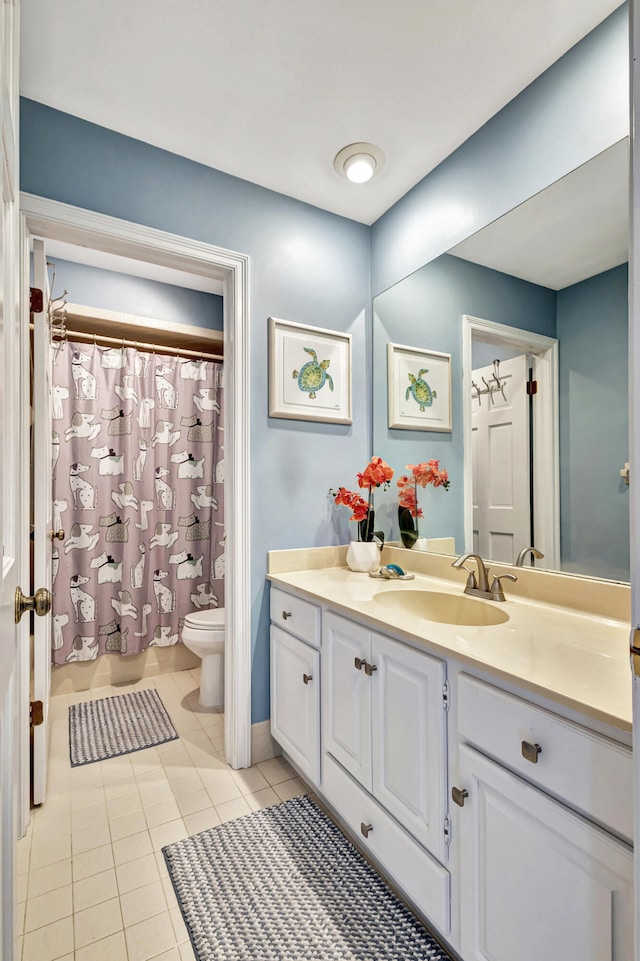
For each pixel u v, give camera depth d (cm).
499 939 94
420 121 168
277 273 207
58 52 141
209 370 316
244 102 160
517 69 147
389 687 129
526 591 156
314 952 115
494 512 170
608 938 75
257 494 200
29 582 166
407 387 210
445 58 143
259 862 143
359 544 205
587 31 135
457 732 107
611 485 134
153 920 124
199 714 242
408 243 208
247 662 196
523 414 159
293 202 212
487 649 107
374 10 129
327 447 220
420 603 168
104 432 282
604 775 77
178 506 303
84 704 253
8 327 77
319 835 155
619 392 133
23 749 156
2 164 65
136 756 202
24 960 114
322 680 162
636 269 59
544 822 85
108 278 291
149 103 160
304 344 211
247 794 177
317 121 168
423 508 202
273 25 133
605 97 133
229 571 198
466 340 179
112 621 282
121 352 287
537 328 153
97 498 279
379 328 227
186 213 186
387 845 126
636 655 59
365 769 138
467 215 177
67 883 136
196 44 139
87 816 164
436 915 109
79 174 166
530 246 155
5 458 78
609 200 134
